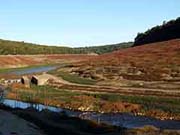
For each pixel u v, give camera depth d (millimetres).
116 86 90125
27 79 102812
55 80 104250
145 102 68938
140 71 105812
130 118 58875
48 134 37438
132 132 41156
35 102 75188
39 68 185875
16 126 40156
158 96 73312
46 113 48938
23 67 197250
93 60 142500
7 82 107000
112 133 40375
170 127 51250
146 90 80875
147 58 124688
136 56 132625
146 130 42625
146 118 59281
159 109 63562
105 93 79812
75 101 72375
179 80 91812
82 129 41219
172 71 101188
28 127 40031
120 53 151875
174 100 68312
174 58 118500
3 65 194375
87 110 67438
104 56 152625
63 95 80562
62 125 41844
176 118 59094
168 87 84312
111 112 64875
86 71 116312
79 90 87062
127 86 89125
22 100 77750
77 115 59812
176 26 199750
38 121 43625
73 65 135750
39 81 100625
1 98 73250
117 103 68500
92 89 86875
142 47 158875
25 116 46719
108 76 104688
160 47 146750
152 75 99250
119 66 116188
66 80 105062
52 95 80875
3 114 48156
